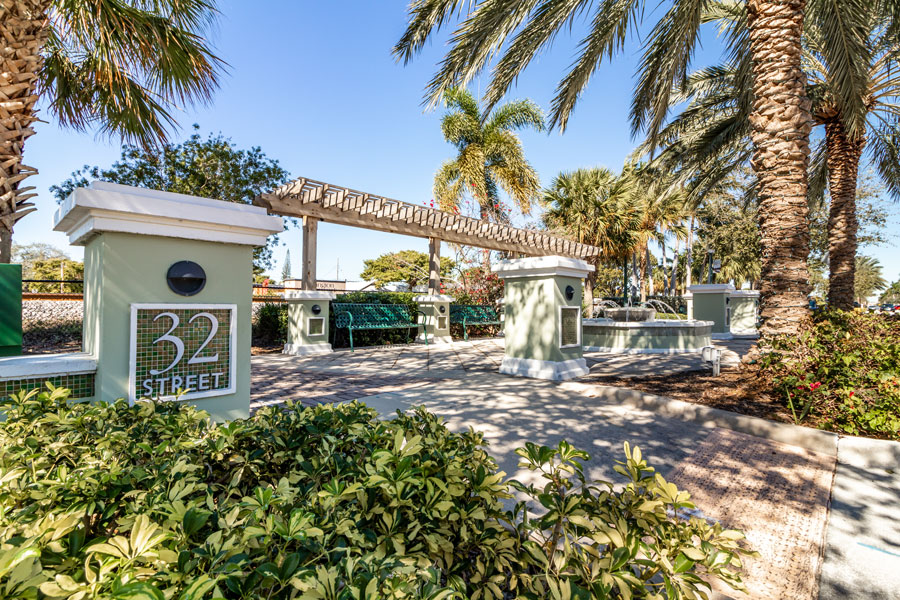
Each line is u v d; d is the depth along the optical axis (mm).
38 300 9055
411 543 1164
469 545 1283
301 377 5965
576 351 6316
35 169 3838
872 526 2131
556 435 3391
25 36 3639
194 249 2725
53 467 1331
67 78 5055
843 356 3764
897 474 2725
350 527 1039
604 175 14797
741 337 13688
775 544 1985
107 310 2400
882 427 3133
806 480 2652
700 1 5871
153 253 2562
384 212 9695
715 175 11289
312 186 8680
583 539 1829
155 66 4797
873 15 6691
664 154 10305
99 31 4188
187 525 923
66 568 802
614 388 4676
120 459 1461
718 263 18344
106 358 2400
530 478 2631
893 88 8234
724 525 2141
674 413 3979
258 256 12680
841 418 3357
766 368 4348
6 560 709
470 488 1336
